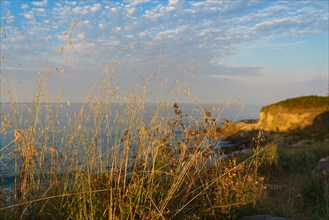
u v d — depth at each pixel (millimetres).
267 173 8500
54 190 3965
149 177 4125
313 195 6207
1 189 3867
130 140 4090
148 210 4012
